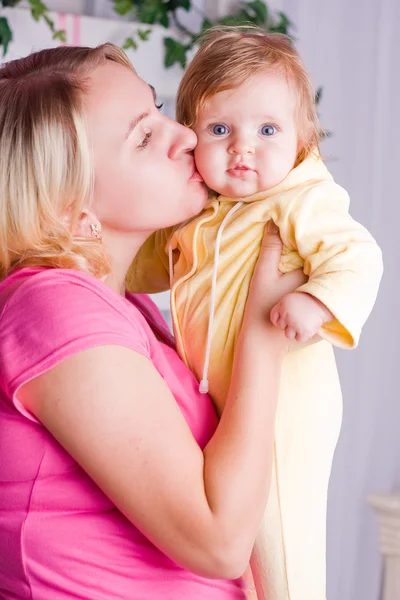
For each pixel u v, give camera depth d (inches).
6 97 46.5
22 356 41.3
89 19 89.6
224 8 95.5
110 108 46.7
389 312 109.3
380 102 106.7
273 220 48.9
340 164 105.9
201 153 50.2
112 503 43.1
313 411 49.1
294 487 48.6
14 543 43.0
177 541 40.6
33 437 42.7
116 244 49.9
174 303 51.1
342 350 107.6
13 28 87.0
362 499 109.4
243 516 41.1
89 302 42.3
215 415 48.4
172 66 92.7
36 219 45.1
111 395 40.3
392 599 102.5
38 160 44.8
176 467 40.6
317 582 49.4
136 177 46.8
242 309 48.5
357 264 45.6
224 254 49.6
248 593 51.6
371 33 105.8
